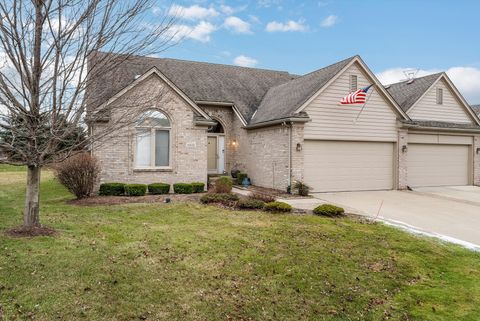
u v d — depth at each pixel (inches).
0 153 230.8
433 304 180.7
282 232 296.5
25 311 149.6
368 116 604.1
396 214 409.7
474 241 300.4
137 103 316.5
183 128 530.6
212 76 781.3
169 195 487.8
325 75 595.2
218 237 274.2
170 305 165.0
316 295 184.9
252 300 175.3
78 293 168.7
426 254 257.9
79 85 235.8
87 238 254.1
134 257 221.0
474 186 704.4
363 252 254.8
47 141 234.5
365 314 168.4
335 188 589.6
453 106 727.1
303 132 551.5
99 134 256.8
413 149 671.1
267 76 856.3
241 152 700.7
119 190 478.6
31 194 259.4
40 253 213.9
